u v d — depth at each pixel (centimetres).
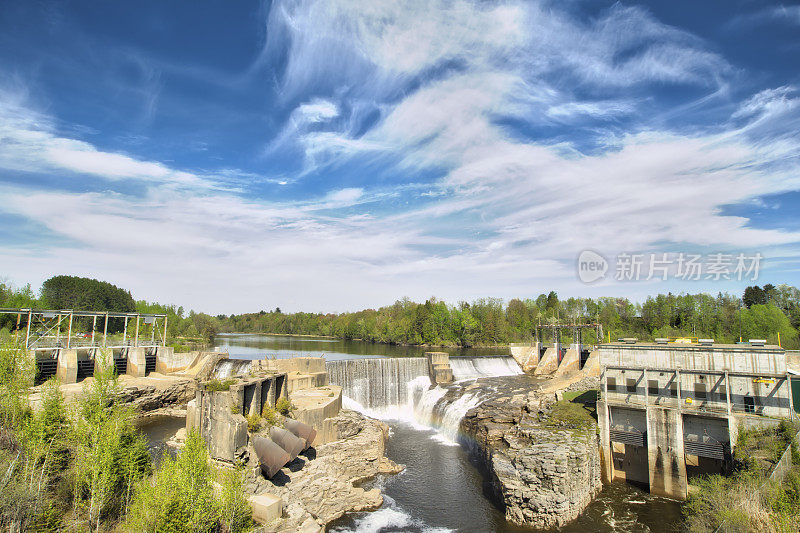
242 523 3688
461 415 7875
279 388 6256
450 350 17900
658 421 5769
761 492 4272
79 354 9431
